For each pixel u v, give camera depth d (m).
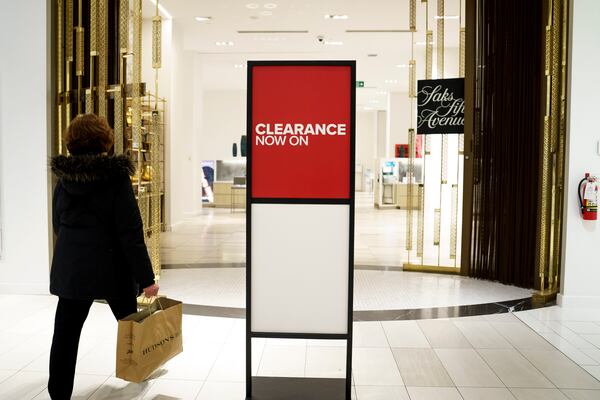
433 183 11.37
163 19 10.25
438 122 6.24
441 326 4.14
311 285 2.58
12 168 4.86
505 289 5.47
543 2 5.07
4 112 4.84
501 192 5.75
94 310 4.47
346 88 2.53
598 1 4.59
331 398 2.67
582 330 4.05
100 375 3.07
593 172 4.66
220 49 13.14
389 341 3.77
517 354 3.51
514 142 5.60
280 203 2.56
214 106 20.16
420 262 7.11
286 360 3.37
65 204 2.46
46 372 3.09
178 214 11.25
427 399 2.79
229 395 2.80
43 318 4.18
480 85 5.91
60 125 4.88
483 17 5.84
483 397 2.83
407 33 11.40
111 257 2.45
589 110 4.63
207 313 4.45
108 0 4.95
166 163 10.28
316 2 9.22
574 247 4.70
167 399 2.75
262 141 2.55
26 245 4.89
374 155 25.94
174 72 10.54
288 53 13.59
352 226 2.55
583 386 2.99
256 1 9.14
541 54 5.29
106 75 4.76
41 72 4.80
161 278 5.91
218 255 7.51
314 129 2.54
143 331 2.53
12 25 4.80
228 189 16.41
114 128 4.79
